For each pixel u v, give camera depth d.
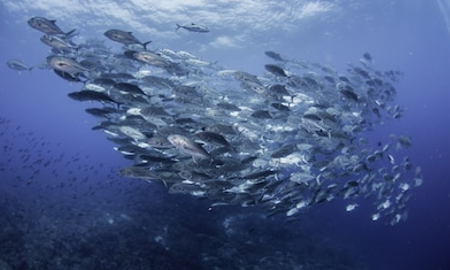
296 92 12.93
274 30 34.62
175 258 14.95
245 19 32.88
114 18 31.56
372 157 12.69
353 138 12.47
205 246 16.69
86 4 30.23
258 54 39.03
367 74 15.52
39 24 8.88
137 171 7.35
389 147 14.41
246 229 19.25
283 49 37.94
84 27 32.66
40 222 16.75
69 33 9.84
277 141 12.27
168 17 31.66
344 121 13.44
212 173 8.91
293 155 11.09
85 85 9.91
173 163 9.45
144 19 31.77
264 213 20.94
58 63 7.90
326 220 29.75
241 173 9.94
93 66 10.52
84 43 13.20
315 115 11.17
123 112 10.70
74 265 13.60
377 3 33.53
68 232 15.80
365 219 32.75
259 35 35.16
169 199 20.81
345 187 12.17
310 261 18.77
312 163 11.59
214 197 9.66
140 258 14.41
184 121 10.11
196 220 18.80
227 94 12.45
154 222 17.95
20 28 37.34
